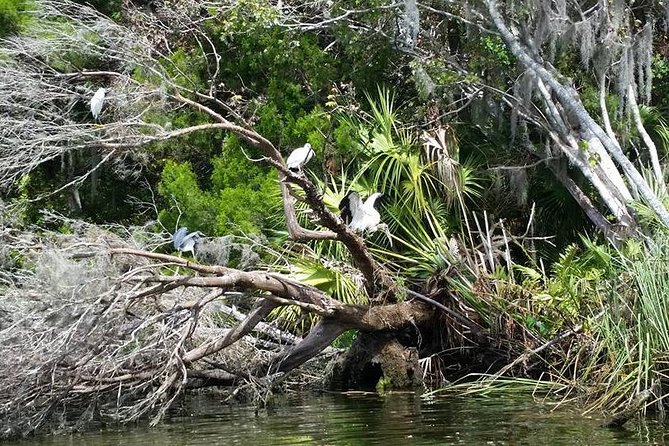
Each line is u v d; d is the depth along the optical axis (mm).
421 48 17344
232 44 17641
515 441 9281
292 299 12336
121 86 15133
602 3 15312
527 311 13328
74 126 14039
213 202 15836
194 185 16016
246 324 12117
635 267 11125
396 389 13180
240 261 14312
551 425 10047
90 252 11172
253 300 13633
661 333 10672
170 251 15984
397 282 13602
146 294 11094
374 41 17094
